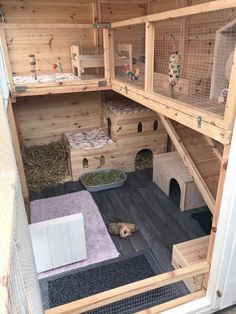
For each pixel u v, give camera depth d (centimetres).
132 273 202
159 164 302
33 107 356
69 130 384
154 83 219
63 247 200
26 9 309
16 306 58
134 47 329
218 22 197
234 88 117
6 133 117
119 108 339
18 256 74
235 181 129
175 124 241
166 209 275
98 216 265
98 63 300
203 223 253
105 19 337
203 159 222
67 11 323
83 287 192
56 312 143
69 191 313
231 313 172
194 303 166
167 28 236
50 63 339
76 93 368
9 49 318
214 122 133
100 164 337
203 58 210
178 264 194
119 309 174
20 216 101
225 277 156
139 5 341
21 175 253
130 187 316
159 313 161
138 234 242
